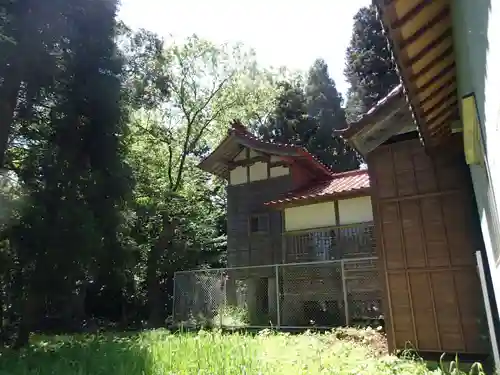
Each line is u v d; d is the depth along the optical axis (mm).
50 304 9539
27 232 8648
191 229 16422
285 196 14484
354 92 29156
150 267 15117
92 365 5891
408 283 6477
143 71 18203
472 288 6078
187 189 21469
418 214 6641
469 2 3031
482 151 3822
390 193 6898
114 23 11391
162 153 21547
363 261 10930
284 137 30484
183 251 15609
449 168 6594
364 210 12492
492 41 2406
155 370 5320
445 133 6086
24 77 9570
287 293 11898
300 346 7328
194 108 21547
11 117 9578
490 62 2572
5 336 9242
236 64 22188
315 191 13992
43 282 8703
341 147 29812
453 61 4375
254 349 6469
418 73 4363
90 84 10375
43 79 9742
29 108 9898
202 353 6031
